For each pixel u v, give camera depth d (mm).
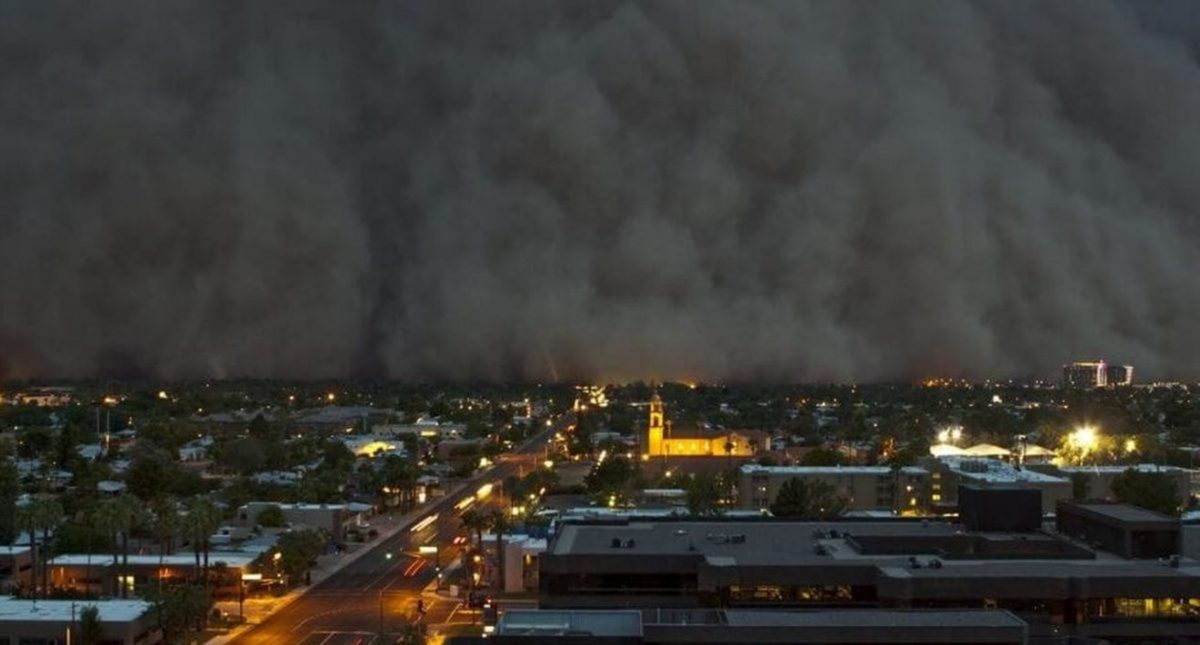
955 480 165250
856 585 80188
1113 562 84250
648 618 68688
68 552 133000
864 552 87125
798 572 80125
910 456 193000
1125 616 78125
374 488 197375
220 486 196000
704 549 89000
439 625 110875
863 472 174000
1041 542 86688
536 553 126250
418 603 118000
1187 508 165375
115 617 100938
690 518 105938
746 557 84750
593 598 83500
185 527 119812
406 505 190875
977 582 77250
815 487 155125
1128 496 153125
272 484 190500
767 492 173875
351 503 183375
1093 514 90812
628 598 83500
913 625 64938
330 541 157500
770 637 64312
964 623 65812
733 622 66562
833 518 103875
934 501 170375
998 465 169125
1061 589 77312
